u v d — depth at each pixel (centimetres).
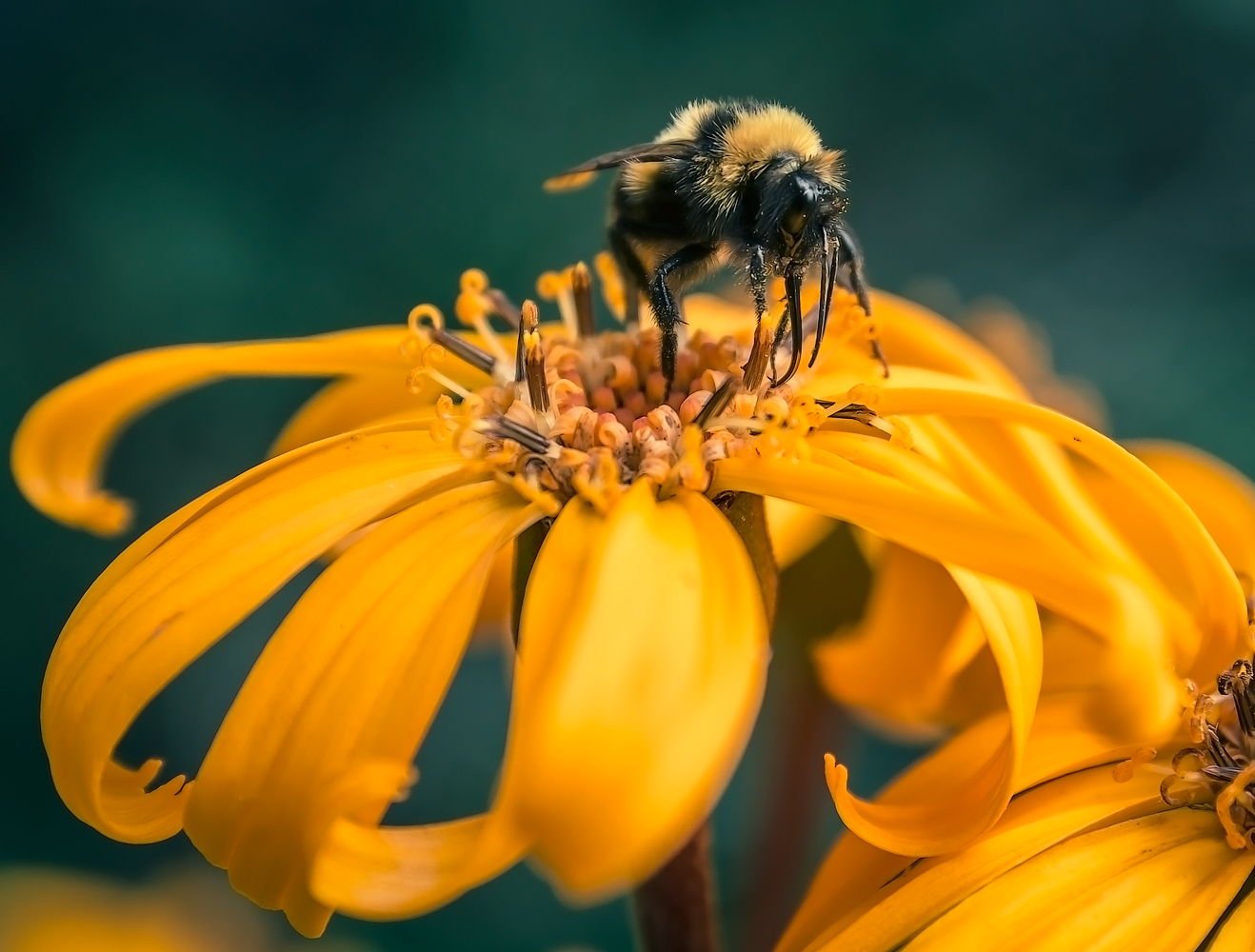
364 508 13
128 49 28
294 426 14
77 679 12
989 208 30
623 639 11
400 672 12
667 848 11
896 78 30
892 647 14
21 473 14
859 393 13
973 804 12
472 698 23
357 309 26
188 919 18
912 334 14
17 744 24
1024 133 31
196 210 26
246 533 12
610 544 12
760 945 15
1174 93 31
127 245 26
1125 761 12
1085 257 30
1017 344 17
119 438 25
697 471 12
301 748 12
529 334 13
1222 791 12
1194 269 30
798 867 15
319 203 27
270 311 26
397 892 11
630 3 28
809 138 14
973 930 12
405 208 27
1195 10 30
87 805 12
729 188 14
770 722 15
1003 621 12
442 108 27
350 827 12
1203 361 28
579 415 13
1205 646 13
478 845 11
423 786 23
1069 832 12
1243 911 12
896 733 15
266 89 28
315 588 12
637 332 14
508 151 27
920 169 30
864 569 14
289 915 12
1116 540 13
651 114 28
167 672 12
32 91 27
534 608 12
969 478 13
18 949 17
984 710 14
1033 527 13
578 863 11
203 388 25
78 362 25
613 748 11
